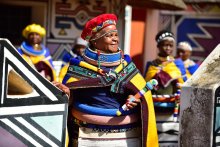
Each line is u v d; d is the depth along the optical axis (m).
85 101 3.62
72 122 3.75
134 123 3.67
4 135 3.05
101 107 3.59
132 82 3.57
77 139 3.70
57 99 3.23
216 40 11.82
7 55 3.03
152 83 3.60
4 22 8.81
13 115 3.07
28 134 3.13
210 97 3.52
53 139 3.23
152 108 3.61
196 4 11.78
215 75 3.67
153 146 3.59
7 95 3.04
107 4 8.57
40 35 6.73
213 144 3.55
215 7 11.73
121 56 3.67
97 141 3.58
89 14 8.74
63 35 8.69
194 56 12.05
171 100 5.63
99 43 3.62
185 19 11.94
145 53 11.79
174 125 5.69
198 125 3.62
